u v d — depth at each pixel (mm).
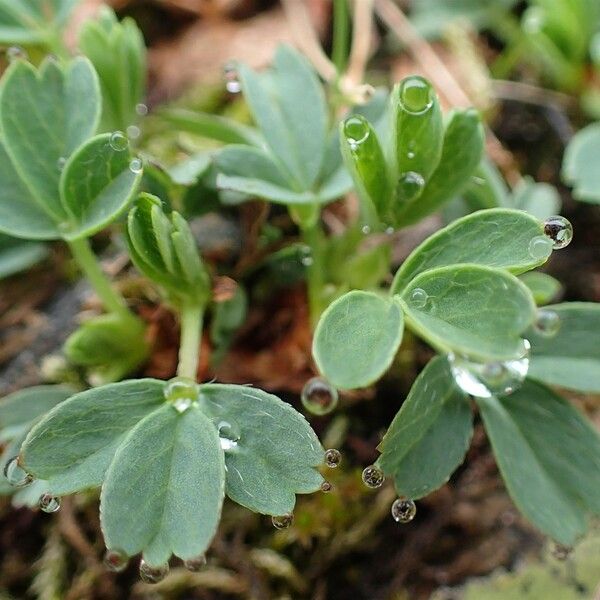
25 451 97
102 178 106
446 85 152
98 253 134
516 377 100
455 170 109
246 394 100
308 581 116
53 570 116
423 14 160
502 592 114
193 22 165
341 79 139
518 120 149
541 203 126
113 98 124
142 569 95
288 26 161
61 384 124
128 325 120
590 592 112
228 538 116
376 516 117
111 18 125
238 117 146
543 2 143
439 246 99
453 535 118
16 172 112
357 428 122
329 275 125
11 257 125
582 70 147
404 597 115
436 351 126
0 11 127
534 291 113
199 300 114
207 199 119
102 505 95
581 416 105
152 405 101
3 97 109
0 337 129
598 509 103
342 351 93
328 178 116
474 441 122
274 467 97
